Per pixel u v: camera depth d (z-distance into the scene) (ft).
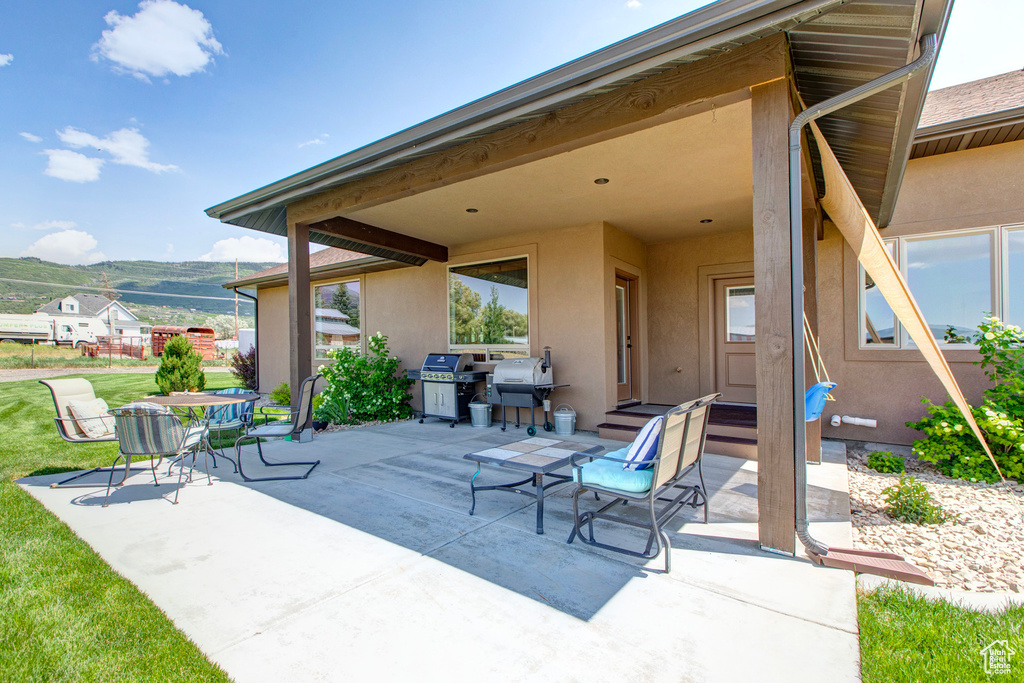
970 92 20.43
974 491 13.03
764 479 8.98
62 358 65.62
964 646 6.20
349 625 6.84
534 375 20.48
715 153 13.74
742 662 5.94
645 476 8.88
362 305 31.40
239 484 13.92
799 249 8.48
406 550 9.33
